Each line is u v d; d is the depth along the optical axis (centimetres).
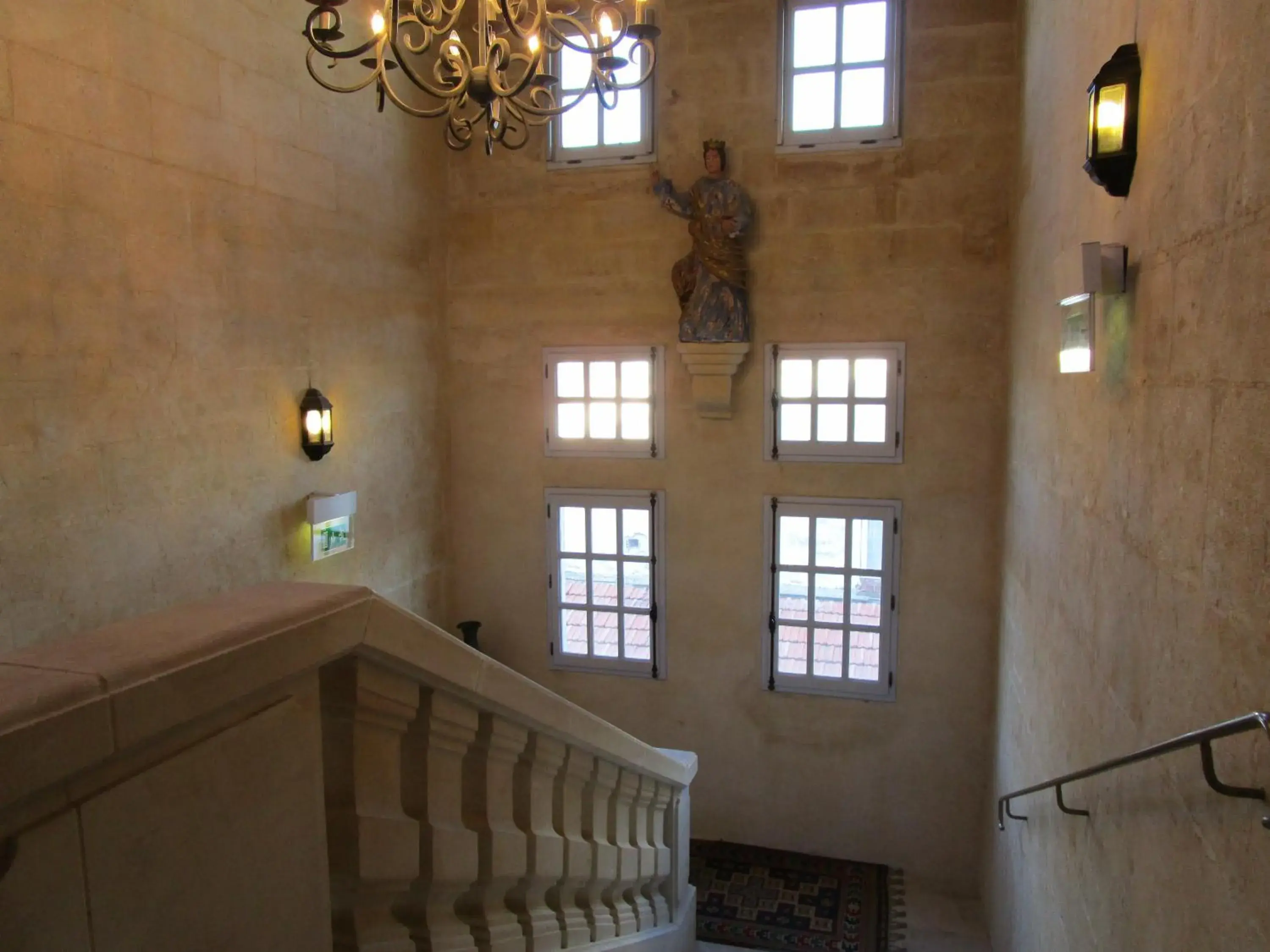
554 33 244
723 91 493
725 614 529
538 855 167
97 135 305
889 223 478
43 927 68
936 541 491
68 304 296
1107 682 226
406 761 126
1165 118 186
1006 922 392
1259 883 131
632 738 218
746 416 512
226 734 87
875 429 495
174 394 341
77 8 296
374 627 106
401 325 499
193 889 83
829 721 521
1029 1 405
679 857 317
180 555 346
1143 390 199
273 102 390
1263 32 135
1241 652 140
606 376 532
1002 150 458
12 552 279
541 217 528
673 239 509
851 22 474
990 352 471
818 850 530
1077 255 279
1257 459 135
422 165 515
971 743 498
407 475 511
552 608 554
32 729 65
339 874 113
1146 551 194
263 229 387
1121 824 210
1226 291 149
